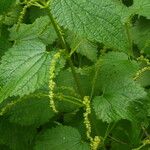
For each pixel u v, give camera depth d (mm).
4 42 923
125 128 914
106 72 826
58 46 962
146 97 778
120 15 660
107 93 780
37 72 675
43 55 696
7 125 885
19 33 955
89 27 630
